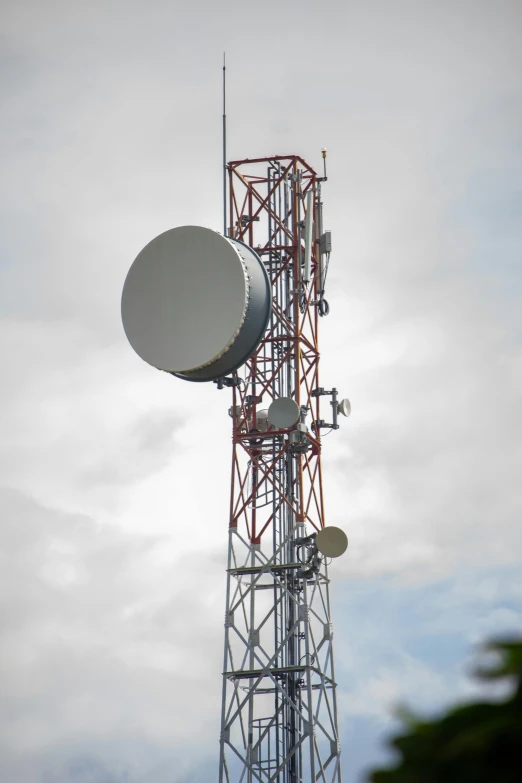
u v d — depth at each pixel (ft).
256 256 171.83
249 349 167.02
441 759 28.45
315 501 179.01
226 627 174.40
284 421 172.45
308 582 179.11
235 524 177.88
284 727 172.04
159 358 166.20
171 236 169.07
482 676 28.50
